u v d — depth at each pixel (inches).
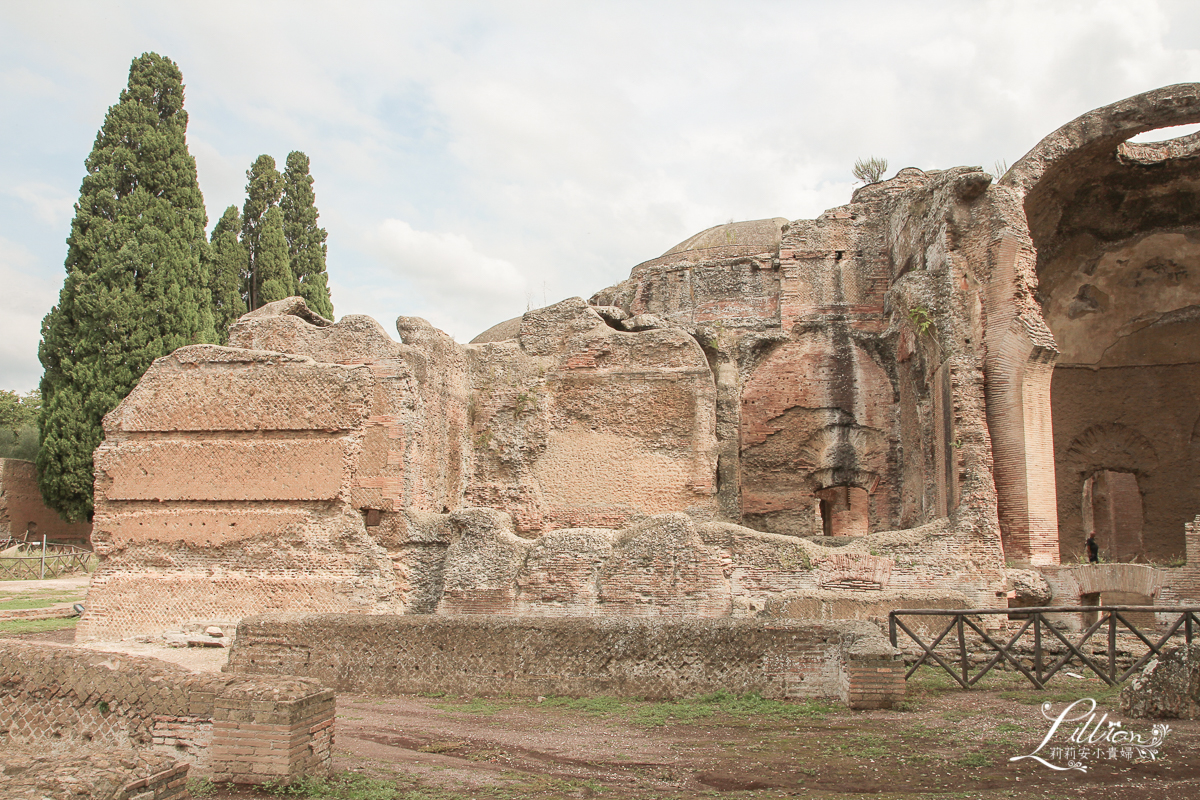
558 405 904.3
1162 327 989.2
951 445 750.5
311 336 793.6
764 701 415.8
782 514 1053.8
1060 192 896.9
